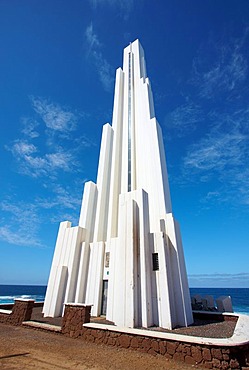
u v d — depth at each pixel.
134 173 19.72
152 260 12.90
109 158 21.95
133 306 10.87
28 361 6.57
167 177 19.64
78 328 9.65
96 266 15.53
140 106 22.67
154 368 6.28
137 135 21.72
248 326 9.68
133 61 28.78
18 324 11.85
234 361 6.29
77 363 6.51
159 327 10.91
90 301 14.48
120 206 14.32
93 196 19.69
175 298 12.53
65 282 15.67
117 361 6.77
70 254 16.45
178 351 7.05
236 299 72.19
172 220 14.82
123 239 12.99
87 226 18.02
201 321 13.64
